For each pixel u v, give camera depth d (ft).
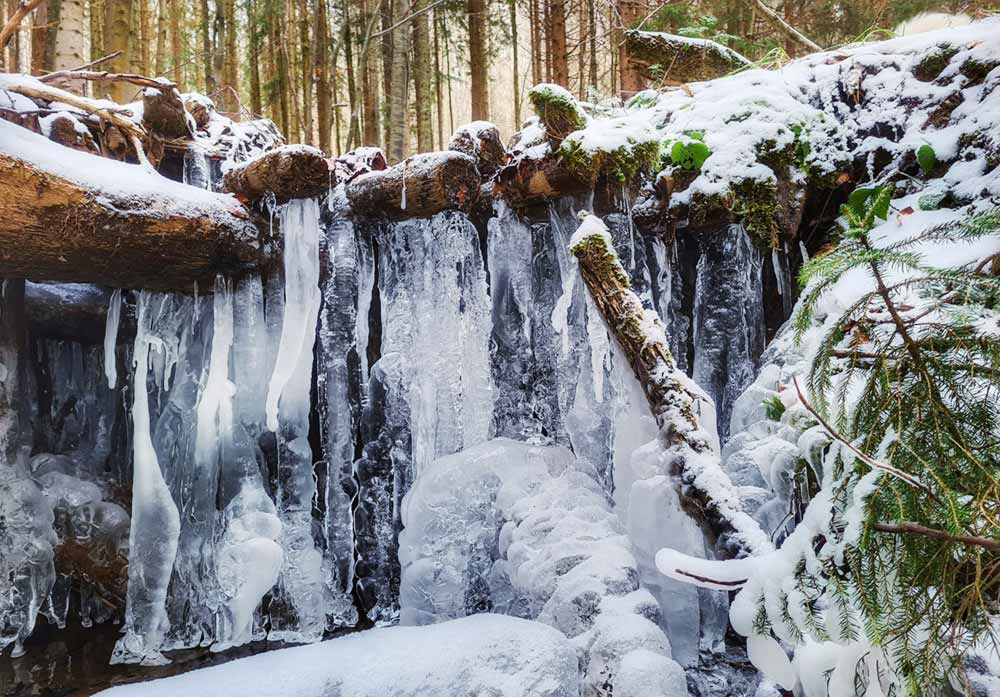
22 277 8.16
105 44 21.39
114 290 9.26
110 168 8.01
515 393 9.86
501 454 8.91
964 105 8.55
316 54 26.02
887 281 6.62
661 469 6.58
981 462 3.95
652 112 10.32
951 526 3.78
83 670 8.15
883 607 4.17
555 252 9.61
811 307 5.14
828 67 9.87
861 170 9.11
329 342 9.77
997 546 3.59
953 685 4.50
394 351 9.86
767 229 8.95
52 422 10.63
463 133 9.59
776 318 9.27
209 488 9.30
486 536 8.68
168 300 9.50
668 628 7.57
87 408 11.07
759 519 7.06
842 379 4.79
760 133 9.14
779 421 6.37
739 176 8.91
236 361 9.45
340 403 9.77
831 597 4.39
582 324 9.36
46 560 9.33
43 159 7.20
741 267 9.16
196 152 10.50
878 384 4.55
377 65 28.81
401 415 9.94
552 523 7.89
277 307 9.57
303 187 8.82
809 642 4.70
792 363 7.34
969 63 8.68
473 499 8.70
